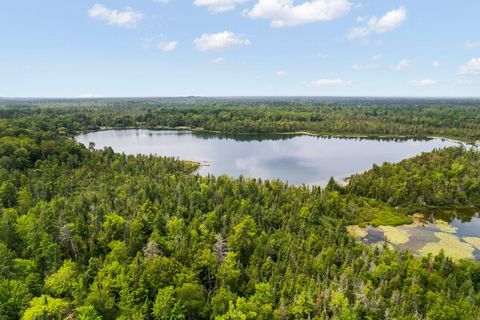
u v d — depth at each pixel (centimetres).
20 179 11588
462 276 7306
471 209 12650
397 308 5897
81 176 13338
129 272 6166
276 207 10525
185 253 7169
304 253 7625
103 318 5531
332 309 5869
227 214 9588
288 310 5741
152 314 5562
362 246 8519
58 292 5938
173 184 12256
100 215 9050
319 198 11512
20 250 7381
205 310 5688
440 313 5794
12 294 5450
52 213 8494
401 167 15300
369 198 13200
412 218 11819
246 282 6812
